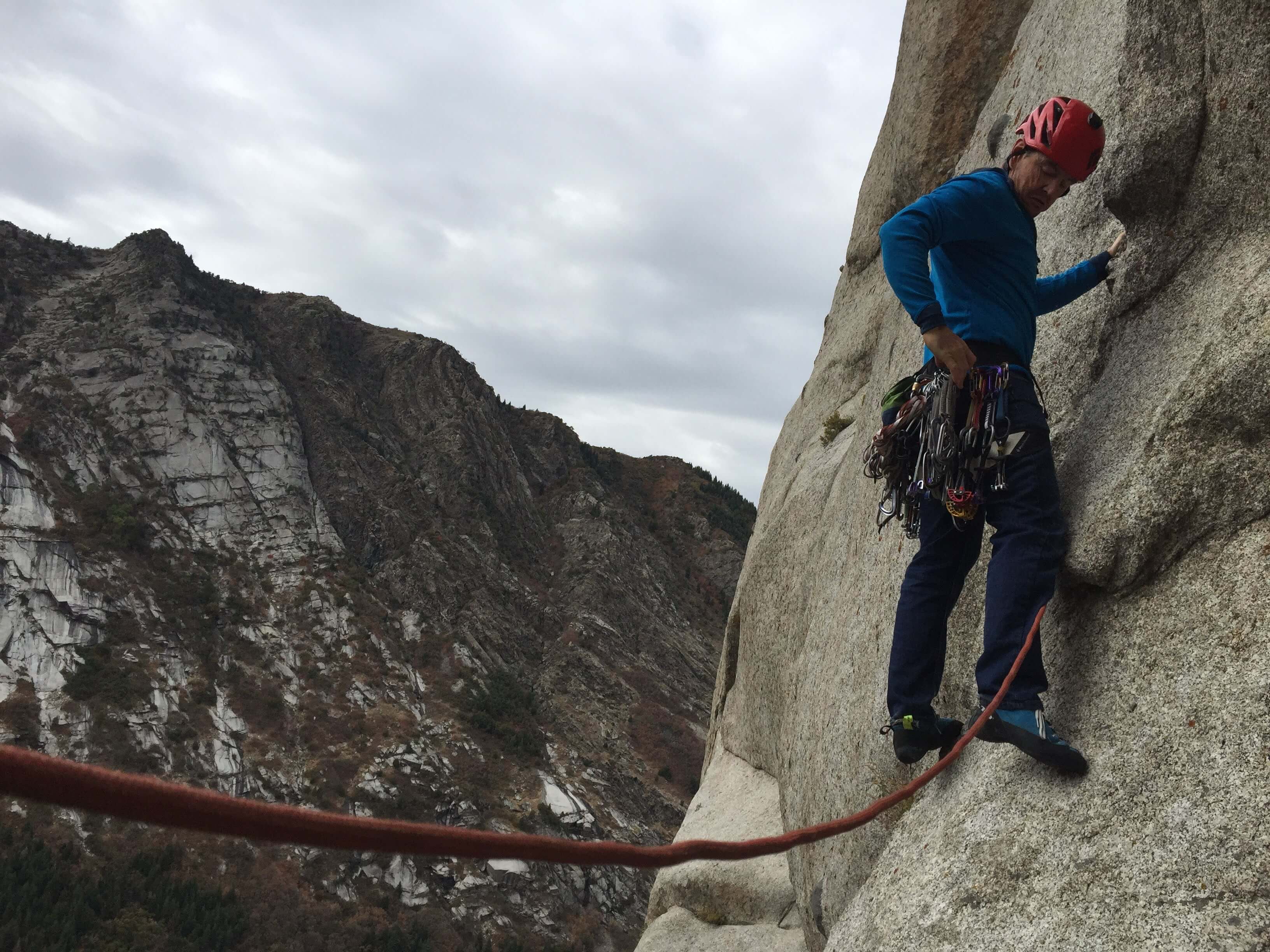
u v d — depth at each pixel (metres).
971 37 8.31
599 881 106.50
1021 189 3.50
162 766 100.69
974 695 4.38
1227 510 2.91
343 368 186.12
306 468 157.25
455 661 135.00
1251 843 2.42
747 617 10.27
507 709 129.12
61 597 113.44
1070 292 3.78
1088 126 3.35
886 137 10.23
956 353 3.17
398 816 103.56
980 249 3.45
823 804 6.30
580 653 152.88
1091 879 2.77
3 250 166.00
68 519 125.38
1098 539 3.16
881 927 3.55
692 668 165.50
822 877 6.25
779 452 12.20
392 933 87.50
